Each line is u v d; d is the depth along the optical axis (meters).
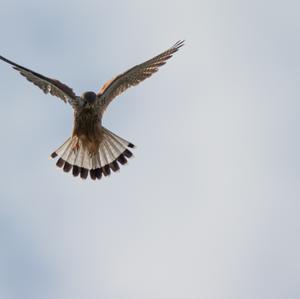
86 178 19.36
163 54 19.55
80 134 19.36
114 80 19.36
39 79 18.86
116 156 19.48
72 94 19.02
